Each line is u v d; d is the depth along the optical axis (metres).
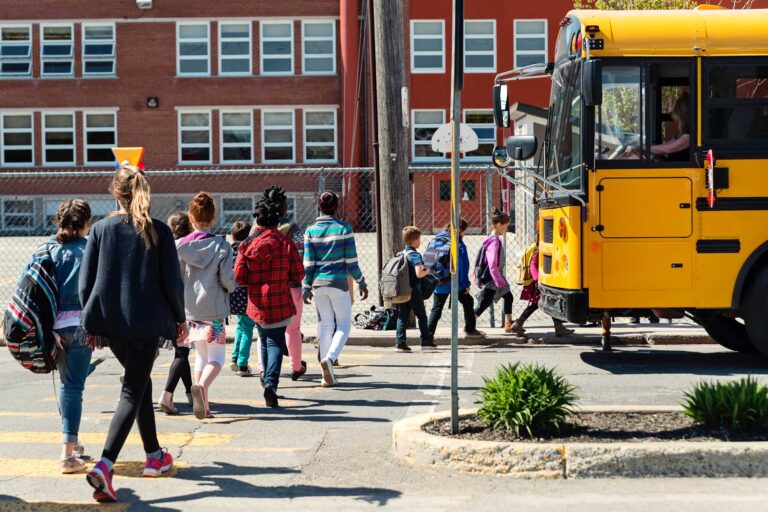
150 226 6.67
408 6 42.31
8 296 20.42
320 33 44.31
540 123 25.94
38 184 43.97
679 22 11.38
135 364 6.68
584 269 11.30
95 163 44.28
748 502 6.22
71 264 7.17
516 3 42.03
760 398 7.45
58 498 6.64
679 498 6.32
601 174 11.26
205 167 44.28
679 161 11.27
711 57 11.30
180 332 6.98
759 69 11.34
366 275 23.48
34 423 9.19
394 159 15.26
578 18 11.51
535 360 12.65
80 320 7.05
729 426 7.49
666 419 7.84
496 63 42.12
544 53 42.22
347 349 14.12
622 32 11.32
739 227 11.27
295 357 11.36
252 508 6.34
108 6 44.22
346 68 43.19
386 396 10.38
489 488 6.68
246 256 9.85
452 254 7.50
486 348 14.02
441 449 7.17
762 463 6.80
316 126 44.34
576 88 11.54
